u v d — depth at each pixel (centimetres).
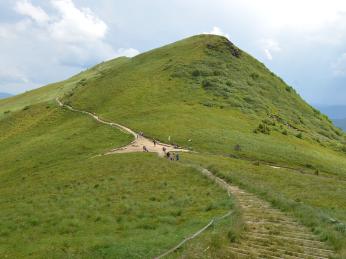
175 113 10231
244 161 6688
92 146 8188
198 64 14350
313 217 2644
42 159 7944
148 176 4606
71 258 1994
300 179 5353
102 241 2238
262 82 14375
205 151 7500
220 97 12044
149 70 15150
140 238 2248
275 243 2112
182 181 4231
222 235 2128
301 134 10900
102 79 16612
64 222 2808
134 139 8300
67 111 13400
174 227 2475
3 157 9138
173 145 7894
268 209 2867
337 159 9162
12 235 2681
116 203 3341
